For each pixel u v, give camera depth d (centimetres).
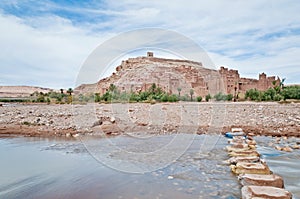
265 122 1357
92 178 581
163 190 509
